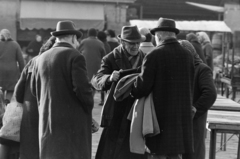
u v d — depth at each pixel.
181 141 5.50
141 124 5.63
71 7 23.61
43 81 5.73
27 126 6.00
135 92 5.63
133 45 6.26
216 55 22.55
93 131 6.54
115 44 14.68
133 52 6.31
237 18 25.27
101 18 23.80
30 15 23.14
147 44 6.90
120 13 24.72
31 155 5.96
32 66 6.02
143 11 27.56
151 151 5.60
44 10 23.34
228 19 25.25
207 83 6.03
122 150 6.12
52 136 5.63
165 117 5.52
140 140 5.63
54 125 5.63
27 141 5.99
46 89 5.70
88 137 5.87
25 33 24.67
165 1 27.22
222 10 25.36
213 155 6.30
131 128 5.66
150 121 5.53
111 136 6.20
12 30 23.59
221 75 13.84
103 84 6.14
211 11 27.75
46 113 5.70
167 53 5.53
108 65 6.36
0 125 7.14
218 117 6.53
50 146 5.62
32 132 5.98
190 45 6.29
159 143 5.53
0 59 11.44
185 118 5.57
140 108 5.64
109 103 6.04
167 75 5.52
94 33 12.49
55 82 5.66
